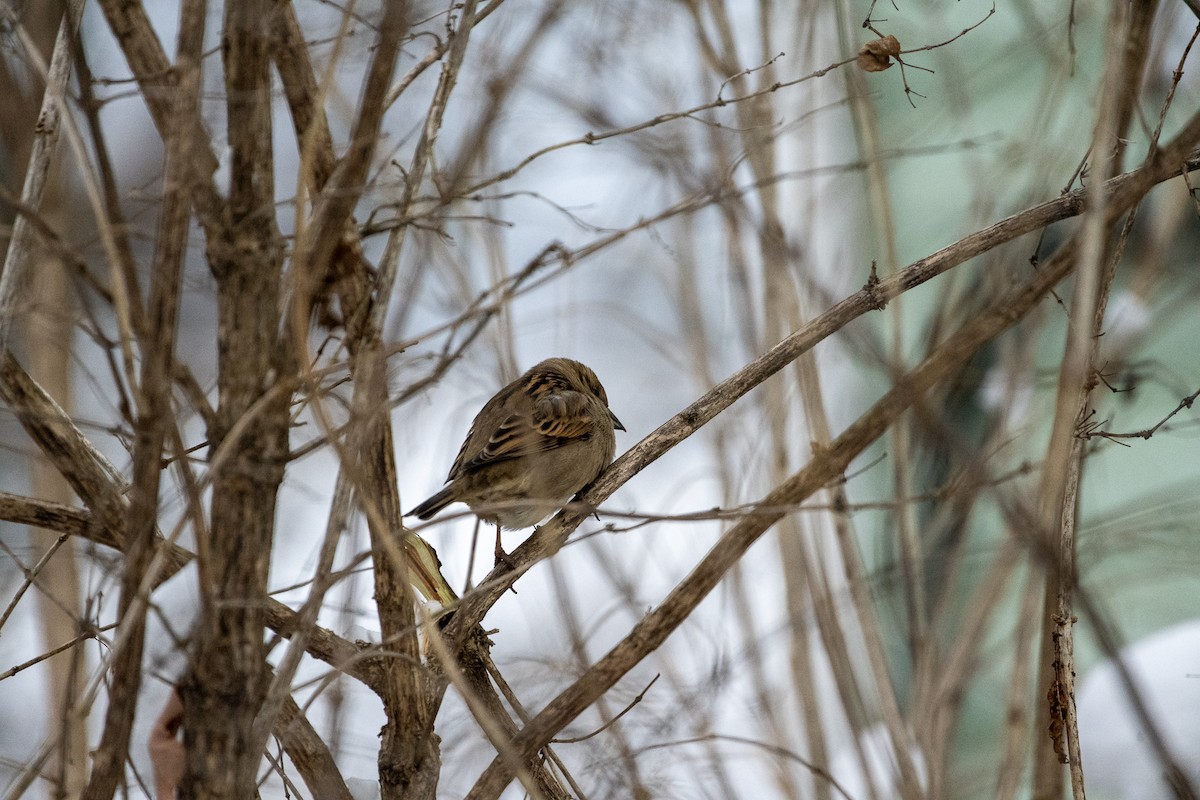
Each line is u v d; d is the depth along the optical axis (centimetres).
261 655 619
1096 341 816
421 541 863
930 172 1411
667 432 955
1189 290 1195
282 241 637
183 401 759
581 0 1035
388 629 693
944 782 929
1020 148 1218
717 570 652
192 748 607
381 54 612
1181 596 1285
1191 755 1145
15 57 705
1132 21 865
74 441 729
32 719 1201
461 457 1185
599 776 826
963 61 1462
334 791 729
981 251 848
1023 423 1051
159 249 577
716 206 1125
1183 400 828
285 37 657
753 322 1115
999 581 961
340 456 591
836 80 1310
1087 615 685
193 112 576
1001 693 1107
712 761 866
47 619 1180
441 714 862
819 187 1304
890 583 971
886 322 1235
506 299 617
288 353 634
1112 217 689
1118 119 867
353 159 612
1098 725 1219
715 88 1135
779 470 1117
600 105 1127
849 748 1054
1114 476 1357
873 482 1460
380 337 654
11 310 641
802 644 1012
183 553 714
